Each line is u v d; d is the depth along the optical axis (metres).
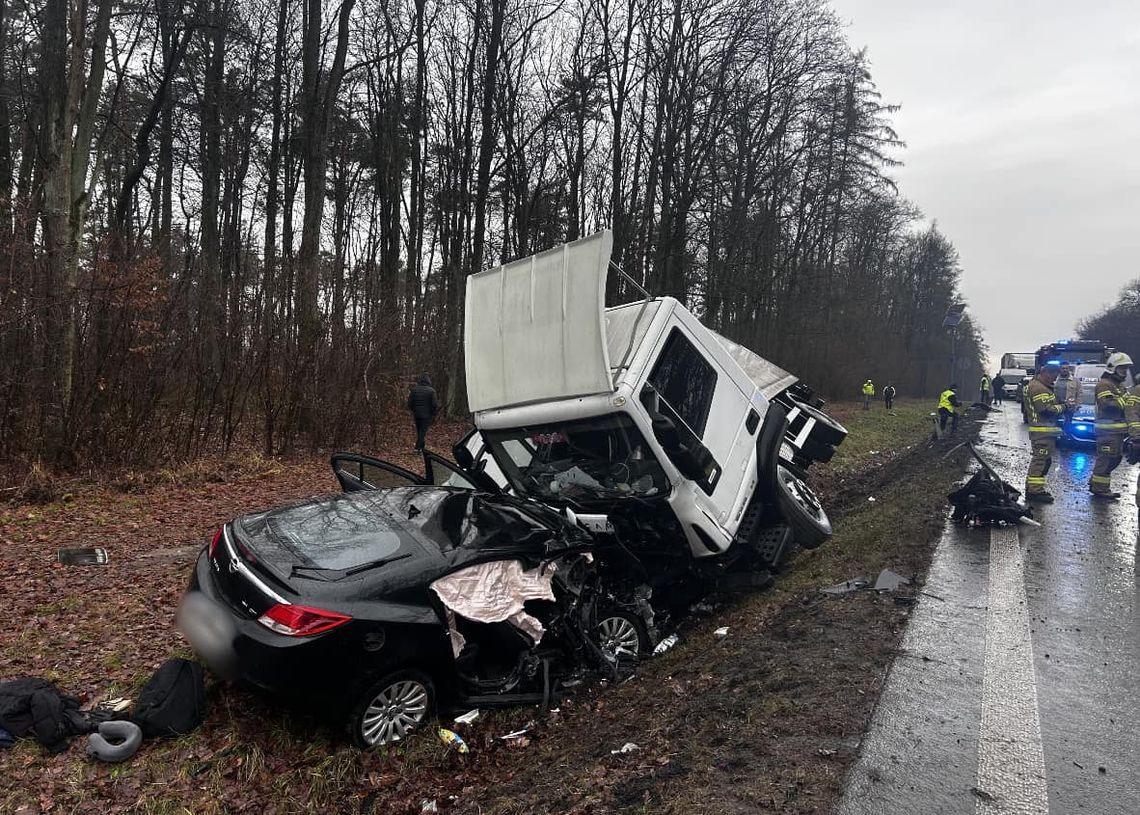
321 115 15.73
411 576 3.91
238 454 12.05
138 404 10.59
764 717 3.57
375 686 3.76
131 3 16.30
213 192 21.08
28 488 8.78
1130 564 5.94
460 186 21.61
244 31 18.78
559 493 5.70
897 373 46.25
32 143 17.47
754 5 20.56
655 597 6.01
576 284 5.02
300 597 3.59
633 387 5.03
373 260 22.80
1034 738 3.27
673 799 2.97
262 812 3.36
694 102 21.23
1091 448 13.64
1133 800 2.81
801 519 6.59
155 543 7.53
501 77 20.27
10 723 3.66
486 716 4.30
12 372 9.26
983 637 4.43
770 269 29.67
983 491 7.30
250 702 4.12
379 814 3.42
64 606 5.55
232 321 12.44
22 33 16.56
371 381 14.05
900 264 49.47
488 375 5.89
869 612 4.96
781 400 7.78
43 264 9.58
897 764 3.05
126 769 3.52
